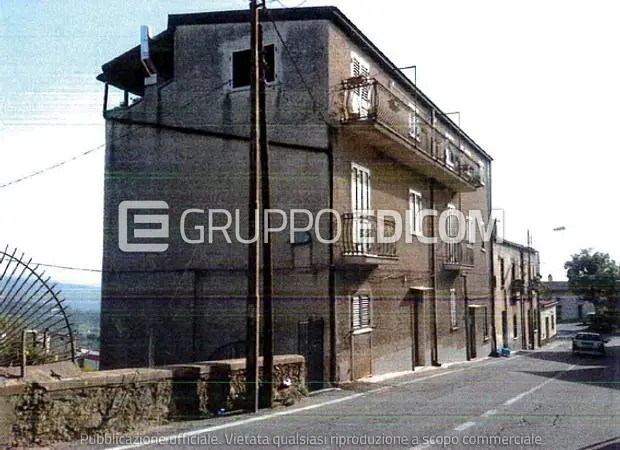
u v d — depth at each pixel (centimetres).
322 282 1552
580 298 6538
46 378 802
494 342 3294
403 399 1307
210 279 1642
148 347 1681
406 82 2086
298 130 1598
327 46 1598
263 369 1151
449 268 2473
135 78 1938
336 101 1614
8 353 876
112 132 1800
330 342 1538
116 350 1716
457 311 2667
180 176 1702
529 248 4388
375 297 1819
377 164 1859
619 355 3481
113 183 1772
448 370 2181
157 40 1761
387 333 1898
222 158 1661
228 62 1667
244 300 1608
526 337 4194
